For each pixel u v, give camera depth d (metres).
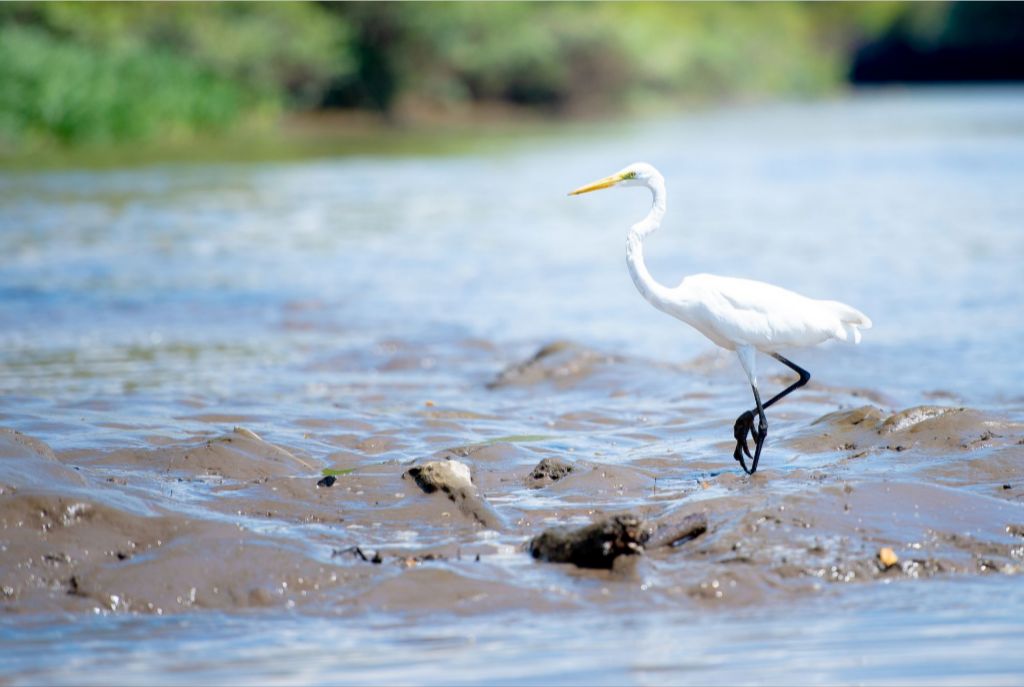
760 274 25.84
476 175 47.81
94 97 56.41
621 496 10.98
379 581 9.10
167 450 11.99
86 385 16.69
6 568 9.14
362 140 66.69
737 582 9.00
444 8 80.00
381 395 16.06
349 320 21.66
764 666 7.75
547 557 9.60
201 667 7.89
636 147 60.66
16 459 10.43
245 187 43.03
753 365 11.12
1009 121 74.00
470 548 9.84
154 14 68.38
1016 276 24.80
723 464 11.92
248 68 70.38
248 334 20.69
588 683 7.55
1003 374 17.17
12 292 23.84
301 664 7.92
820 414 13.96
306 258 28.45
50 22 63.12
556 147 60.94
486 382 16.97
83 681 7.69
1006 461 11.13
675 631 8.34
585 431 13.66
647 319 21.80
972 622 8.38
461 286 25.06
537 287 25.05
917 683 7.45
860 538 9.62
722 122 81.81
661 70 100.44
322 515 10.59
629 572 9.20
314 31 73.69
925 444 11.84
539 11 93.00
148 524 9.78
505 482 11.55
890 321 20.95
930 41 139.38
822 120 82.00
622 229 33.72
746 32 123.75
